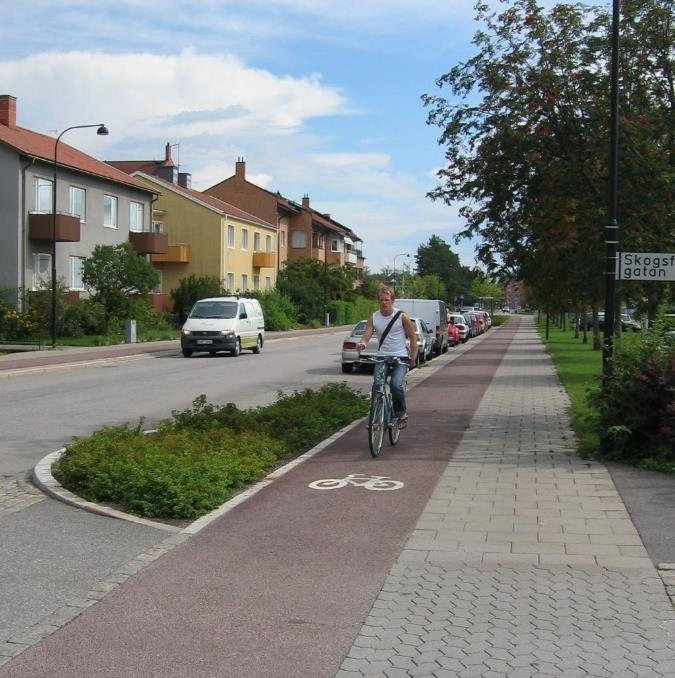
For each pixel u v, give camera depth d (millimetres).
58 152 42531
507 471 9000
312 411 12336
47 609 4879
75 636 4477
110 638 4453
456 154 14461
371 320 10609
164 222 58812
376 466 9305
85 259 38969
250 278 65188
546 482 8422
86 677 3990
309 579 5441
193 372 24453
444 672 4066
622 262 10109
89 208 43750
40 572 5582
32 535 6512
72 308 37938
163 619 4727
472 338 56594
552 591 5230
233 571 5602
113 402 16438
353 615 4805
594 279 15344
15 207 37969
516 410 14680
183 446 9133
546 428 12391
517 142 13328
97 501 7559
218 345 31516
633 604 5008
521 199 14305
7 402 16297
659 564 5758
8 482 8617
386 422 10453
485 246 16031
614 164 10086
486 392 18094
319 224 86750
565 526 6754
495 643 4418
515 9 13883
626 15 13859
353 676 4020
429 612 4859
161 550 6086
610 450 9734
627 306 18250
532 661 4195
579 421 12680
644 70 14188
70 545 6230
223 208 61094
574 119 13555
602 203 13555
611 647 4375
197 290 49375
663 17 13805
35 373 23766
